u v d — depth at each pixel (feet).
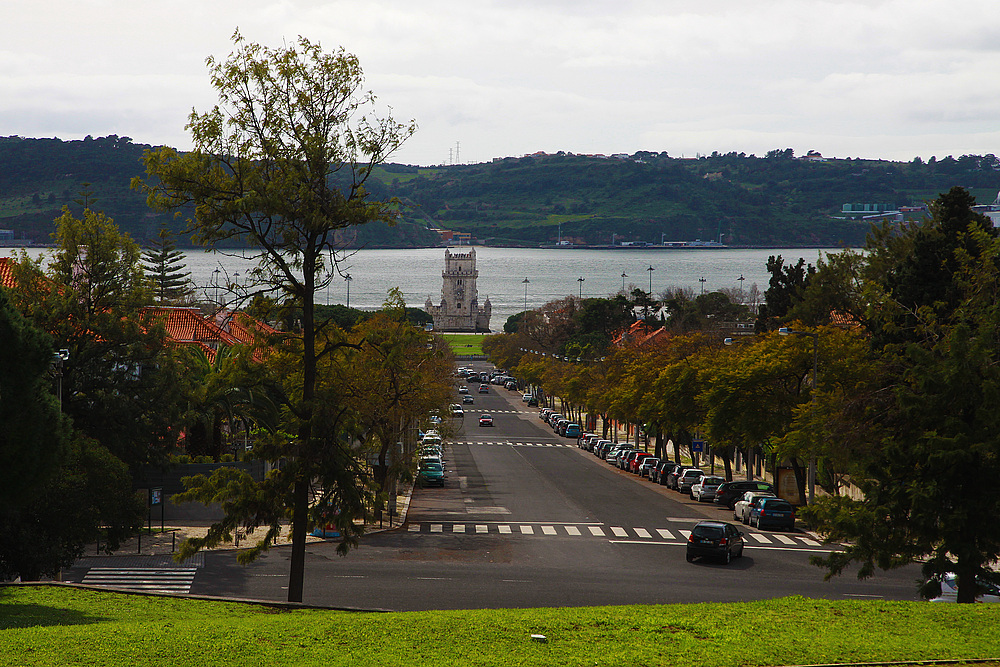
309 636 61.00
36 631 63.26
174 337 236.02
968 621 64.54
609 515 170.81
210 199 88.84
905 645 58.13
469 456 280.10
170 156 89.04
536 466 258.16
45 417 91.50
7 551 98.27
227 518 91.35
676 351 248.11
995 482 83.76
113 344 145.89
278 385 137.49
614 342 447.83
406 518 163.94
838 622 64.18
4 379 88.43
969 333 87.35
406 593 102.17
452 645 58.49
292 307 93.86
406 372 140.87
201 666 54.49
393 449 163.53
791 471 190.70
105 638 60.75
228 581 109.40
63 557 103.65
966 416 86.94
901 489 86.58
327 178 93.45
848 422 99.96
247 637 60.85
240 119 89.40
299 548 91.50
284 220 89.92
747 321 499.51
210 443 178.29
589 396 330.34
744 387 175.42
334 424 91.91
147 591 93.35
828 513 96.22
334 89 90.22
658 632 61.62
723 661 54.65
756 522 157.48
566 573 115.44
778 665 54.24
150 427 148.46
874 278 224.74
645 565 122.11
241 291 94.99
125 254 154.61
